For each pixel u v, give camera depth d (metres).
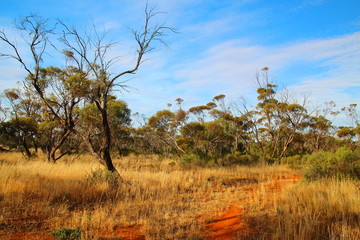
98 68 10.86
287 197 6.91
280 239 4.48
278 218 5.26
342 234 4.36
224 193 8.70
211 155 22.95
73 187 7.63
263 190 8.34
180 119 26.22
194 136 25.22
